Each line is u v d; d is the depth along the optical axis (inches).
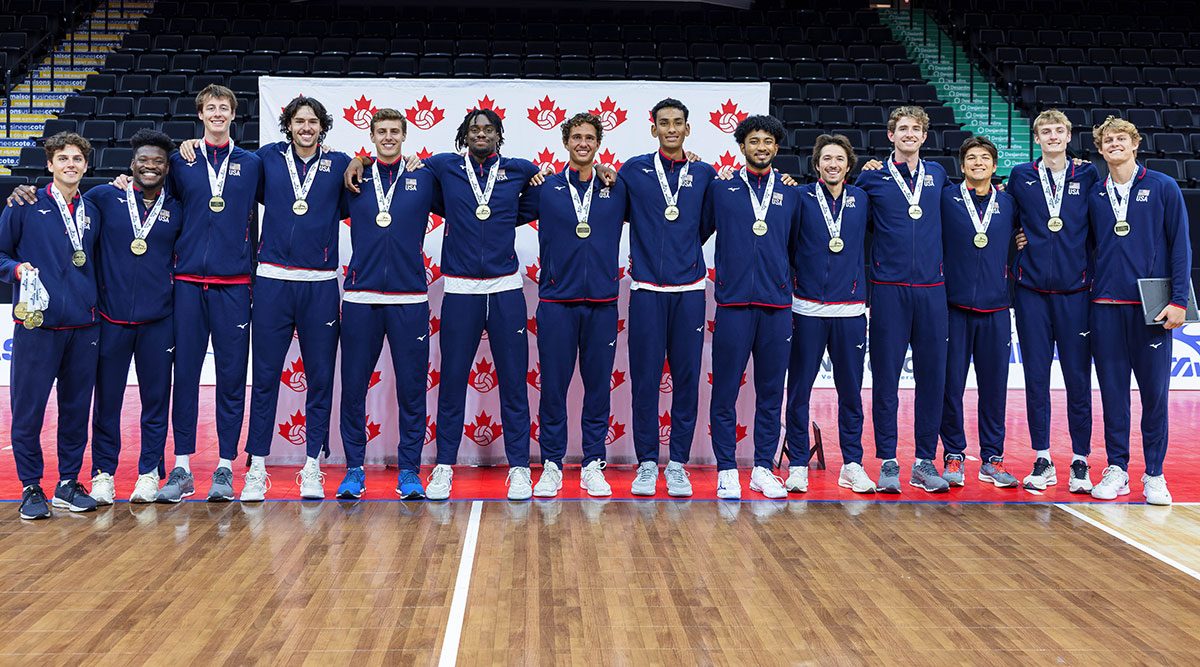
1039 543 160.4
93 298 174.7
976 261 195.9
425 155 222.5
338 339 194.5
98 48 568.4
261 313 182.4
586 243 186.7
